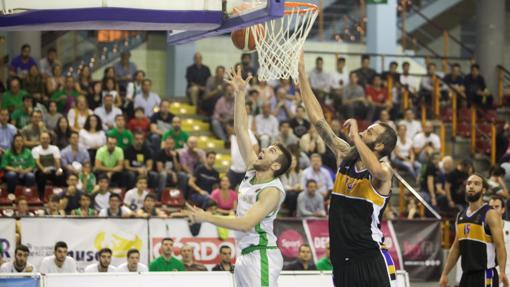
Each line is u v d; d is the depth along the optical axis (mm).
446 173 16984
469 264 9938
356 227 7535
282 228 14102
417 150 18391
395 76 21266
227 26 8055
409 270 14617
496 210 9938
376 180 7465
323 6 24234
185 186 15828
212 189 15820
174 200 15242
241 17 7828
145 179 14844
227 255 12836
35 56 20250
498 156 20031
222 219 7023
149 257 13531
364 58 21266
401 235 14672
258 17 7590
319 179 16031
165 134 17031
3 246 12875
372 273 7508
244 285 7695
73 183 14320
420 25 25219
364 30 24469
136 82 19000
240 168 16281
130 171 15773
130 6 7723
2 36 20297
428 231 14789
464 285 10031
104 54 22156
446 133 20938
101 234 13367
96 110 17500
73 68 21672
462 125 20875
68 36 21594
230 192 15070
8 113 16641
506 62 25359
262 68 8195
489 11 23219
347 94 19891
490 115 21406
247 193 7621
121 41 22438
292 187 15711
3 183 15031
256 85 19375
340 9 24406
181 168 16344
